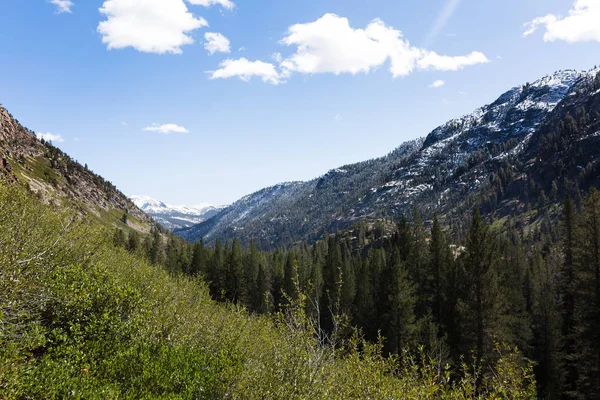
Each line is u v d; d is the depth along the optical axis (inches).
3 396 225.1
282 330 323.6
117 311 390.3
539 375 1515.7
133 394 283.7
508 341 1147.9
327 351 311.1
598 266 1157.7
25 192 470.6
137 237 3572.8
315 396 282.7
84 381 276.5
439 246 1765.5
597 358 1099.3
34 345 294.2
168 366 349.4
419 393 304.7
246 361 395.5
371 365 320.5
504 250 3339.1
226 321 489.4
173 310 466.9
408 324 1414.9
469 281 1284.4
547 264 2859.3
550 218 6358.3
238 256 3371.1
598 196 1182.9
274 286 2925.7
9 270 305.4
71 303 354.3
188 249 4347.9
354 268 2815.0
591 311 1131.9
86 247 517.0
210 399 329.7
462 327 1295.5
